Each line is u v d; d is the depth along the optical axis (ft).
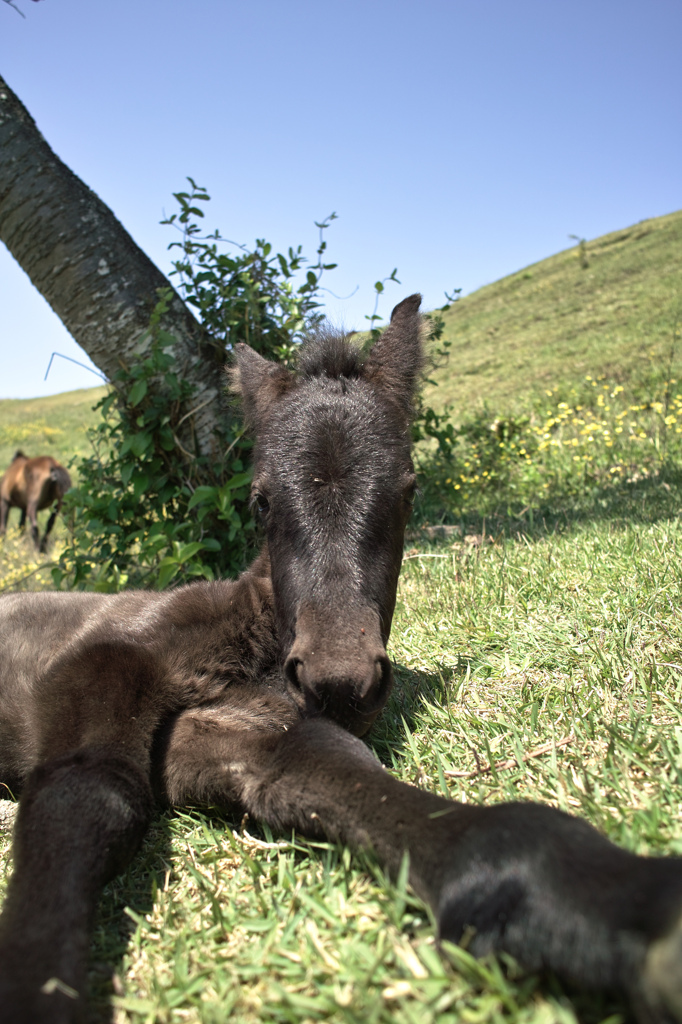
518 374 66.80
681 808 6.09
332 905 5.77
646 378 46.62
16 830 6.33
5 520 49.47
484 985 4.38
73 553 19.45
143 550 17.58
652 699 8.27
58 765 6.93
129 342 18.28
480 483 28.04
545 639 10.53
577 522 17.89
